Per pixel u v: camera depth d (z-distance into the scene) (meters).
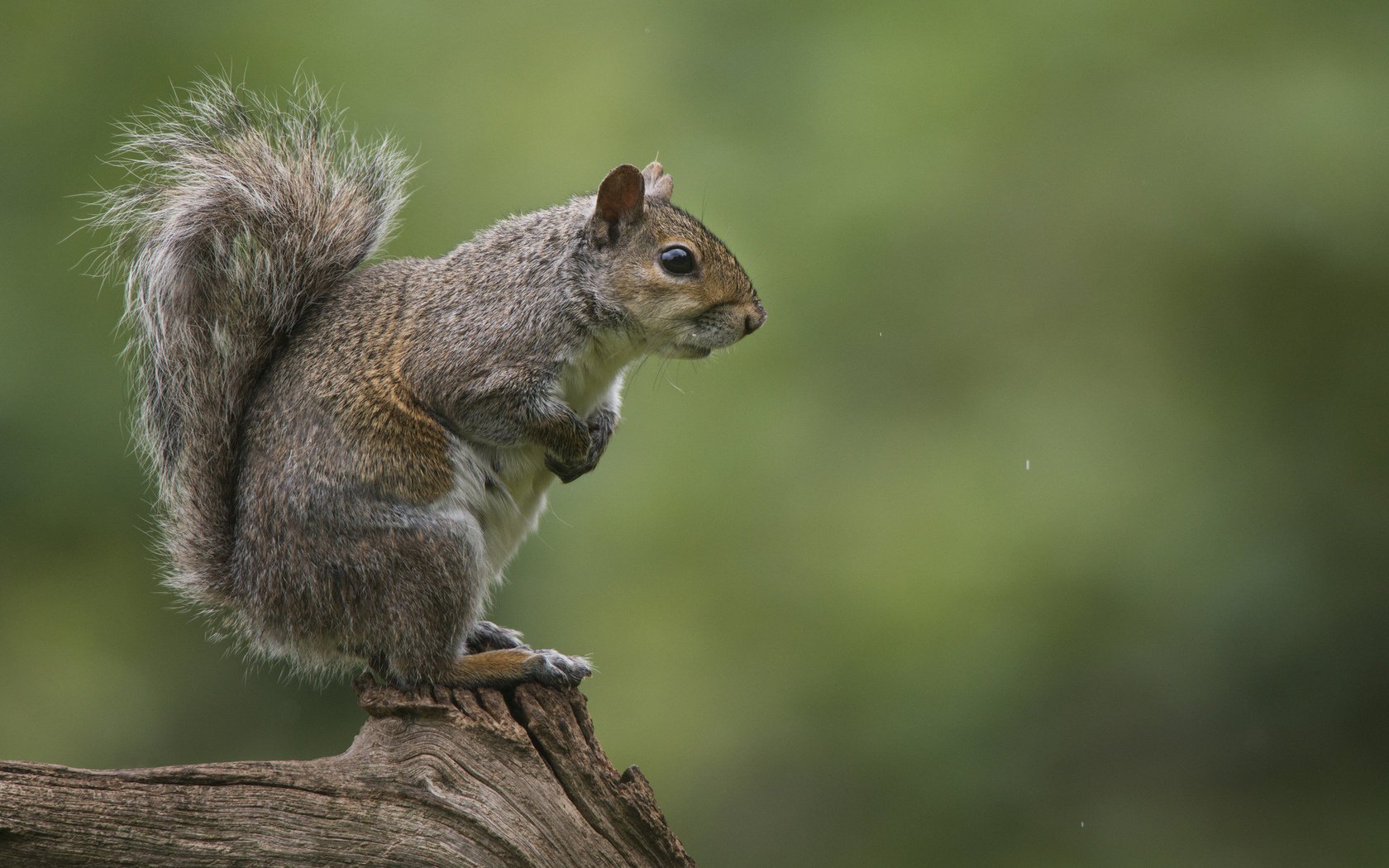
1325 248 15.67
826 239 15.75
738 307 7.22
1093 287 16.27
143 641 14.55
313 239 6.83
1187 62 16.56
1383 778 15.26
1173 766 15.01
